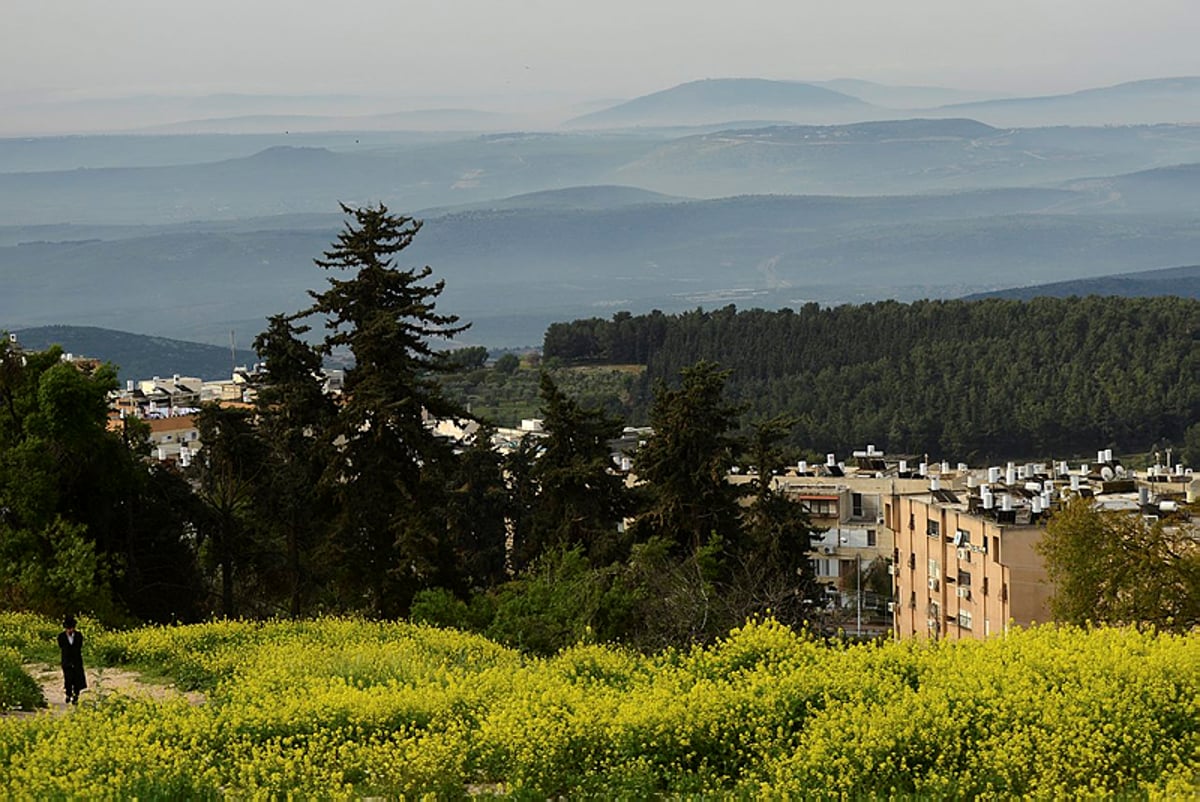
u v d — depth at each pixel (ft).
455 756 95.04
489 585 338.13
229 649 163.43
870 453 617.21
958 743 90.02
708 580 205.26
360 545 256.32
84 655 166.71
